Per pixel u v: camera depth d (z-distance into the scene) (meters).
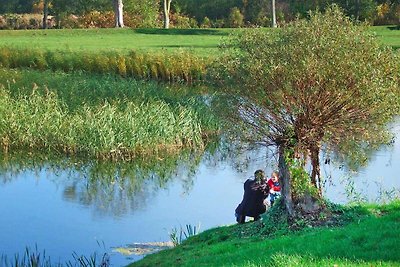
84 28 90.25
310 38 17.55
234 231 18.92
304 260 13.62
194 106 36.34
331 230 16.17
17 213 25.16
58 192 27.97
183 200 26.45
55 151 33.72
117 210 25.36
